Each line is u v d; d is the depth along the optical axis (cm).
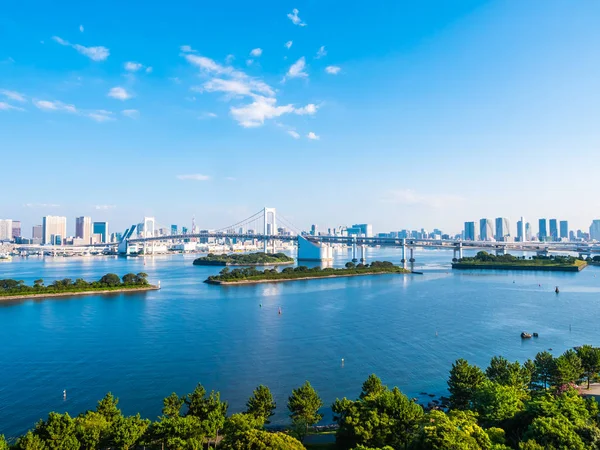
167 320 10500
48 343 8381
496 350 7894
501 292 15338
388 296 14425
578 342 8431
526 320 10431
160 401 5650
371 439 4088
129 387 6119
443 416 3950
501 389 4559
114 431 3931
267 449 3344
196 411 4594
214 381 6347
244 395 5838
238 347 8038
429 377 6544
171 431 3959
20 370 6812
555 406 4091
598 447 3406
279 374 6638
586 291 15512
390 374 6662
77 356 7519
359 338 8688
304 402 4791
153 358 7394
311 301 13400
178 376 6544
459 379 5247
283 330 9381
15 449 3644
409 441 3947
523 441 3591
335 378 6488
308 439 4672
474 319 10544
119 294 15150
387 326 9762
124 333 9169
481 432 3584
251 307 12319
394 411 4244
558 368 5547
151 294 15162
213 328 9594
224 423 4247
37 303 13212
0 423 5062
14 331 9406
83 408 5462
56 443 3691
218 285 17850
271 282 18962
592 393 5709
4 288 14750
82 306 12638
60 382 6309
